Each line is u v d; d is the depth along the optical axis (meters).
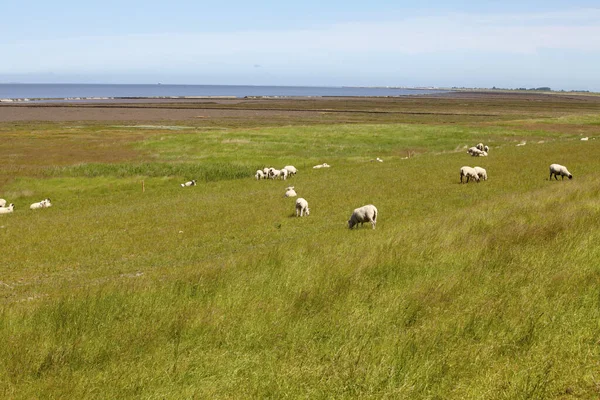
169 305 10.08
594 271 9.44
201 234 24.77
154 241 23.86
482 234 14.12
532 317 7.49
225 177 51.56
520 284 9.15
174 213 31.55
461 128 91.56
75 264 20.39
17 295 15.62
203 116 150.12
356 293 9.63
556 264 10.12
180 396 6.39
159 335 8.42
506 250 11.60
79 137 84.62
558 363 6.25
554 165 32.16
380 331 7.76
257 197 36.16
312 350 7.37
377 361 6.76
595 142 58.81
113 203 39.19
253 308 9.24
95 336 8.66
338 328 8.04
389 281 10.43
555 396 5.64
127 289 11.45
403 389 5.96
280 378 6.55
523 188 29.16
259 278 11.41
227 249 21.12
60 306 10.24
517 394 5.64
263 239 22.50
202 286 11.19
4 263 20.81
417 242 13.87
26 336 8.80
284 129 91.25
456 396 5.80
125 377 6.97
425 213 24.27
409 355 6.82
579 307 7.86
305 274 11.35
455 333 7.43
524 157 46.69
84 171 53.44
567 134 80.50
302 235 22.36
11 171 53.91
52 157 63.66
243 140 76.50
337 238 18.20
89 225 29.00
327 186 38.62
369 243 14.83
